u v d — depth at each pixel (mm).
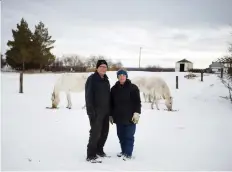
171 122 9141
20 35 36562
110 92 5816
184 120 9484
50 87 20031
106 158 5621
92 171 4879
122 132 5809
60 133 7430
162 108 12453
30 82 22797
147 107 12727
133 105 5766
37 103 12945
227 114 10703
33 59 37719
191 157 5727
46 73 33688
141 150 6168
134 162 5406
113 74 27312
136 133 7625
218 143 6711
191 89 19719
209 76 27062
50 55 38625
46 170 4879
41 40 38000
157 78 12172
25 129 7754
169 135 7434
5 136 6961
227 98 14031
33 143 6453
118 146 6496
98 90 5523
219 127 8375
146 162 5414
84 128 8047
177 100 15125
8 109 11023
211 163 5402
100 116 5508
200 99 15133
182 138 7141
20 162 5238
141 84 12430
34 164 5164
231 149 6258
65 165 5160
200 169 5082
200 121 9297
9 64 38594
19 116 9648
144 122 9125
